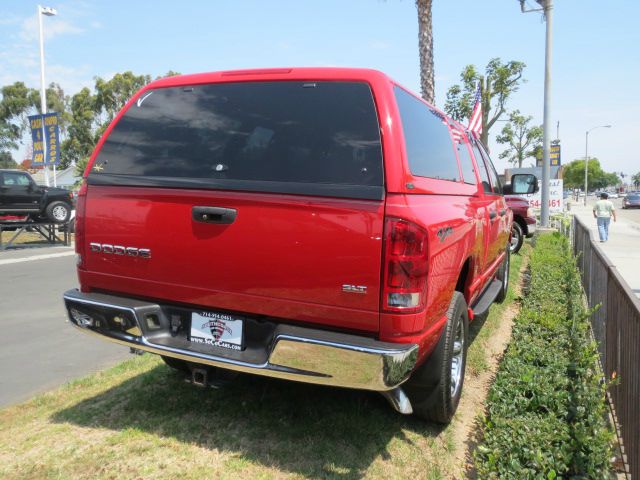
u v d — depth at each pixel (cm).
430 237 264
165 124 320
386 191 255
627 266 1188
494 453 283
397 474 292
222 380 315
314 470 290
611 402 382
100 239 324
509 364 405
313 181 267
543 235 1483
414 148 295
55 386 426
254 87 304
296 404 365
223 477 281
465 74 2314
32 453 304
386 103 271
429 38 1268
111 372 437
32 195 1648
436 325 294
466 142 459
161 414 351
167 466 291
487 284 555
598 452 281
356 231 255
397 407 285
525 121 3344
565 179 10794
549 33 1562
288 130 284
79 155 5097
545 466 275
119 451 305
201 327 300
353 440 321
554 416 326
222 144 297
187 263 295
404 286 252
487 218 470
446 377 321
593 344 419
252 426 335
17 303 752
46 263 1196
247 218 276
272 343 270
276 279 272
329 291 261
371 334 259
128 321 308
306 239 264
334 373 256
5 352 519
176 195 295
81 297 324
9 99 5638
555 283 723
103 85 4738
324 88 287
